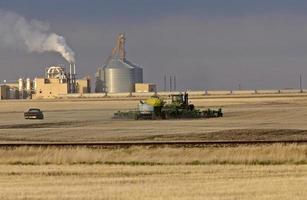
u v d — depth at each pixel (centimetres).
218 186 5403
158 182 5772
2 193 5041
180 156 8019
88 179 6047
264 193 4947
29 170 6819
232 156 7919
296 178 5972
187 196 4806
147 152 8231
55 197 4797
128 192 5053
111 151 8306
